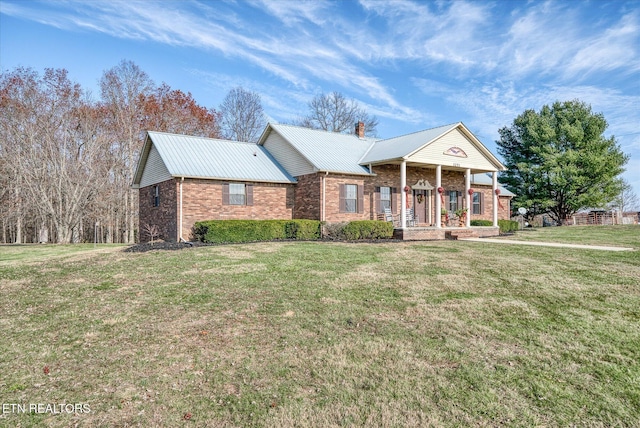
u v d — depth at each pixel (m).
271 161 20.56
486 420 3.38
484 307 6.52
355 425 3.29
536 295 7.25
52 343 5.10
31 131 24.33
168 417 3.42
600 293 7.37
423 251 12.63
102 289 7.84
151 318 6.00
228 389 3.89
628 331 5.46
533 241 16.69
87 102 28.34
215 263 10.16
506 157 35.25
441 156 19.41
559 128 31.55
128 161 30.23
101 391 3.87
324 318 5.94
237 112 42.41
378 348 4.85
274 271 9.14
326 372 4.23
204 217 16.97
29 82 25.39
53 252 14.36
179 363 4.47
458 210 21.62
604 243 15.75
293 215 19.59
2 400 3.70
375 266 9.83
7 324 5.86
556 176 30.31
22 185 24.42
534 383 4.04
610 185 30.95
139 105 31.44
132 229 28.88
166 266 9.88
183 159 17.58
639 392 3.87
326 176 18.09
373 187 19.97
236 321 5.82
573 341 5.12
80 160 25.97
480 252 12.48
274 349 4.83
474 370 4.30
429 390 3.87
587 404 3.66
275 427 3.26
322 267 9.63
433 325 5.68
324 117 44.50
